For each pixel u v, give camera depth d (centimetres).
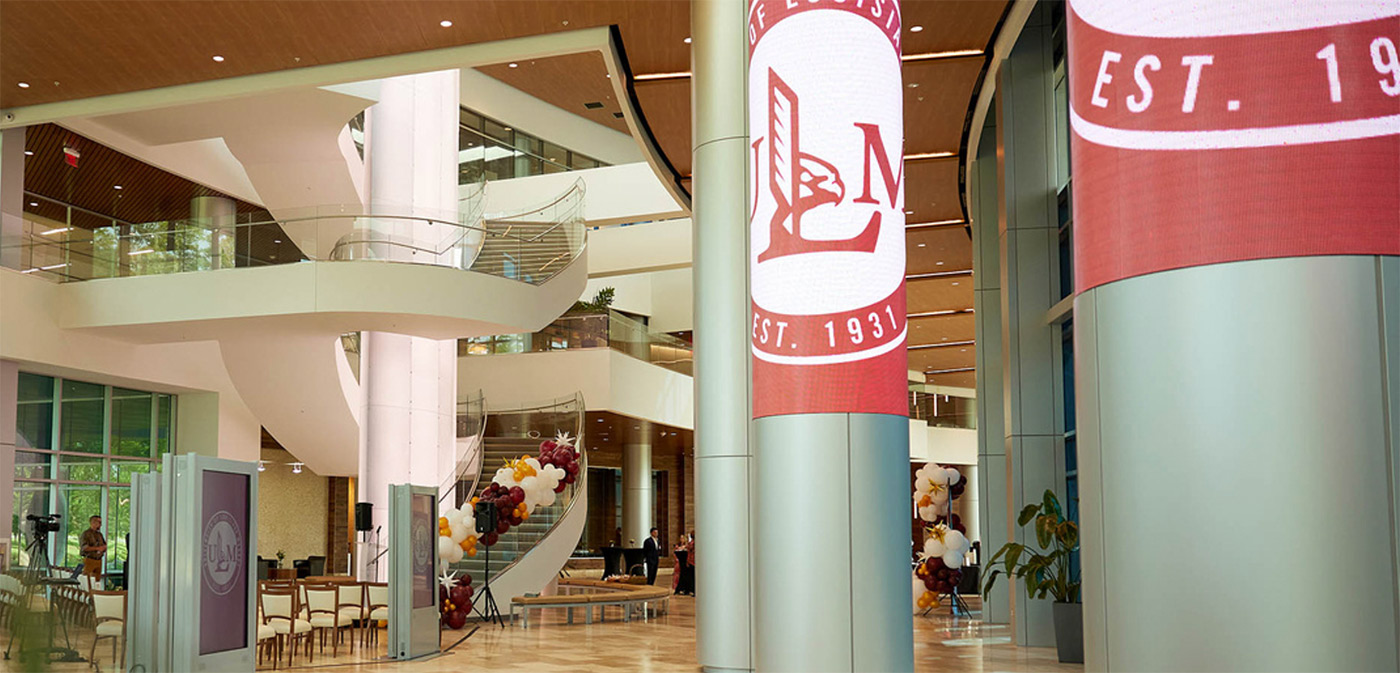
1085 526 274
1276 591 230
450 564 1731
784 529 668
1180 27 250
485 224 1677
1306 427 231
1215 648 237
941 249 2120
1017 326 1291
